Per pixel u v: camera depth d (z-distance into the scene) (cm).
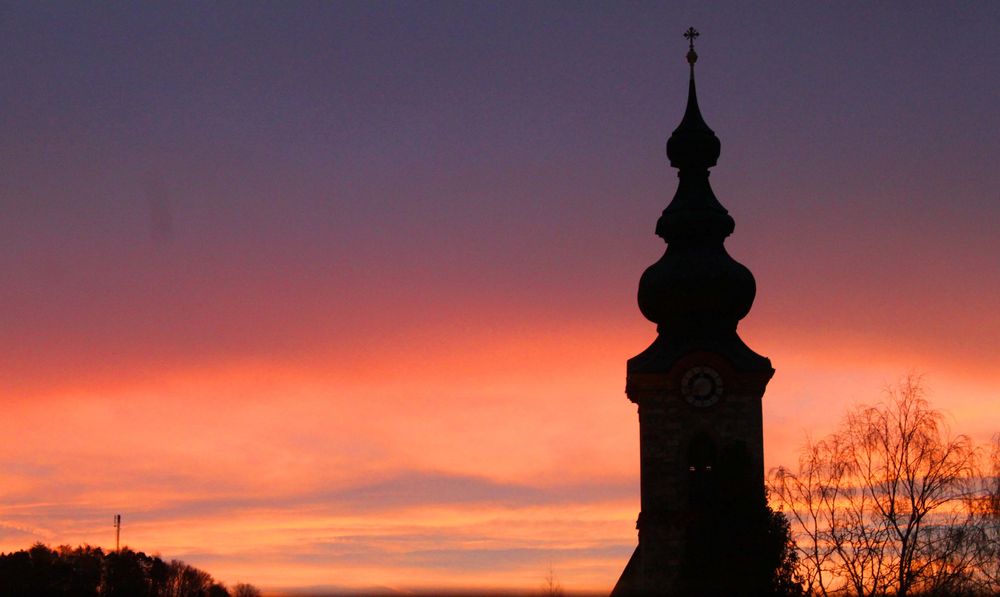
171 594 13150
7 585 13738
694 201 14850
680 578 12950
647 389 14275
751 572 12544
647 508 14100
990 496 11406
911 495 11644
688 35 15350
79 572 13700
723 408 14225
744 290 14638
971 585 11188
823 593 11812
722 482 13700
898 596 11394
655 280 14725
